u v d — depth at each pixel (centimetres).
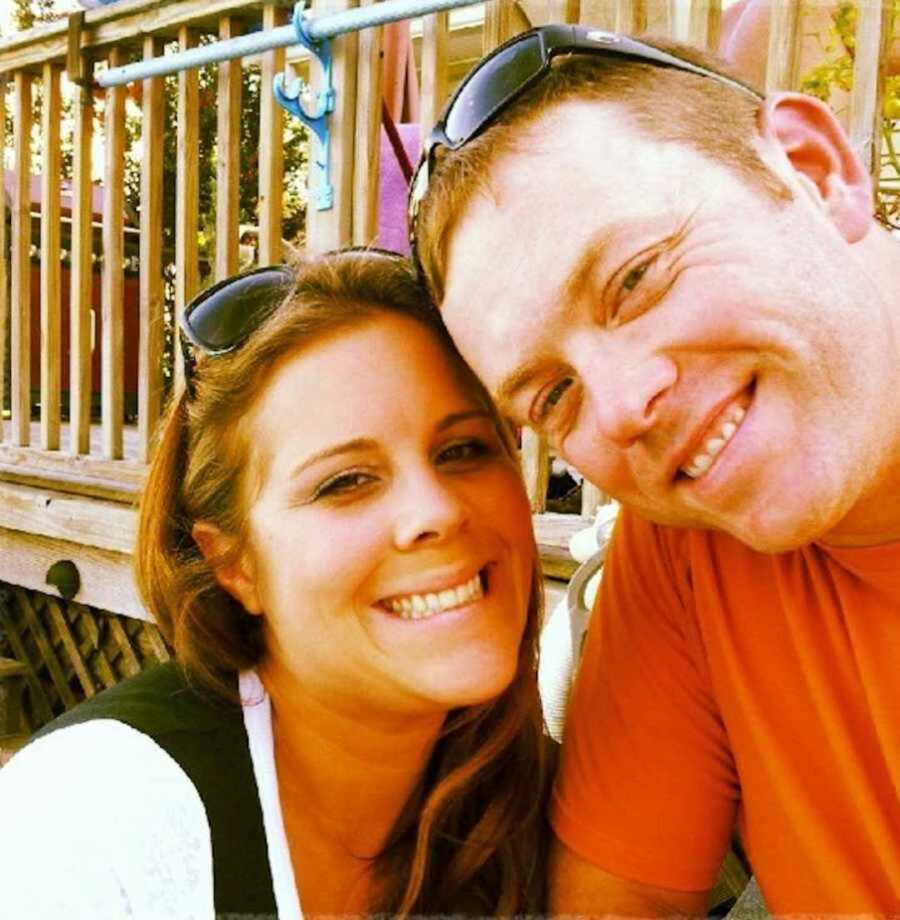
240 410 50
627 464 43
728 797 58
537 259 41
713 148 42
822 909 50
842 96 108
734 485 41
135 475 153
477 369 44
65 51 161
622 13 98
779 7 87
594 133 41
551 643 73
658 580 57
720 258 40
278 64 131
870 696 47
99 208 339
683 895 57
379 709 52
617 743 58
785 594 50
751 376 41
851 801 49
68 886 42
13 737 175
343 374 48
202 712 50
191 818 46
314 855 55
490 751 57
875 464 43
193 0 140
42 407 175
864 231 44
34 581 173
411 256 48
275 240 133
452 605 50
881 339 42
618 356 41
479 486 51
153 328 150
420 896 56
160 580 55
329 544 49
